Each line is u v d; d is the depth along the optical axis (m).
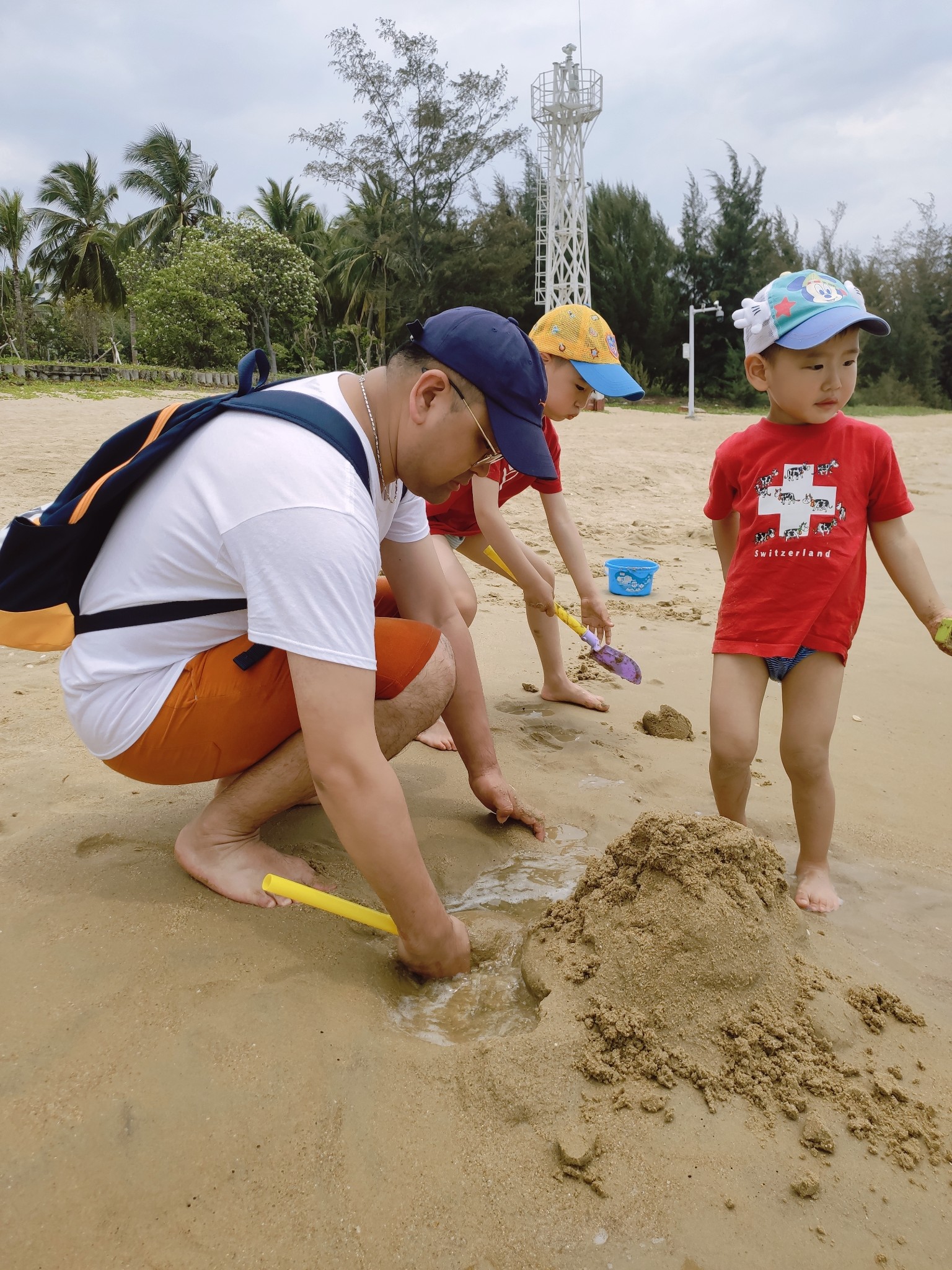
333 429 1.58
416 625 1.99
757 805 2.60
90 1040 1.48
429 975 1.76
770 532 2.21
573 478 8.69
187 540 1.61
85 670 1.73
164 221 34.56
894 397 40.12
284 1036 1.52
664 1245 1.25
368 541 1.55
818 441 2.21
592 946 1.70
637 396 2.85
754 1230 1.27
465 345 1.57
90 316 34.22
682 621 4.42
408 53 29.02
